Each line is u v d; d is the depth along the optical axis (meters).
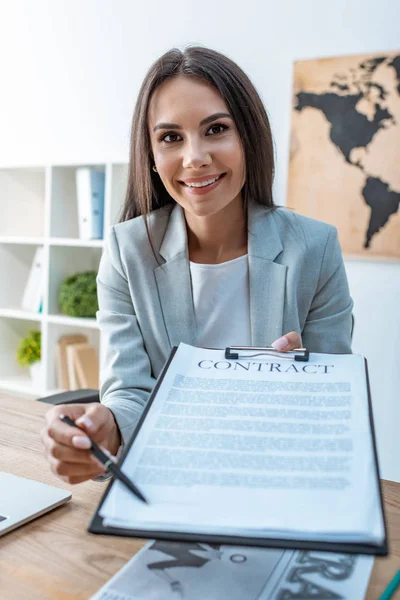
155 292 1.12
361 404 0.63
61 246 2.72
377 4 2.12
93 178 2.56
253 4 2.34
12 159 3.02
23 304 2.88
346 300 1.16
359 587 0.59
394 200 2.14
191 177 0.95
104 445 0.76
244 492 0.53
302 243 1.11
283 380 0.69
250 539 0.49
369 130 2.16
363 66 2.15
